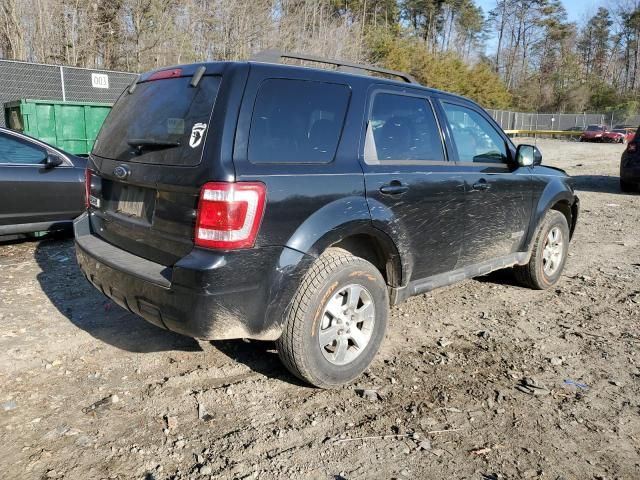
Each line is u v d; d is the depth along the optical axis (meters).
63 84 14.65
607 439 3.00
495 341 4.22
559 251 5.48
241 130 2.88
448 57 50.66
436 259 3.98
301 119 3.18
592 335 4.38
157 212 3.08
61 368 3.59
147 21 25.62
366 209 3.33
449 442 2.94
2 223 6.02
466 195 4.09
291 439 2.92
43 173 6.24
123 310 4.56
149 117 3.30
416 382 3.55
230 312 2.85
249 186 2.82
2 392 3.28
